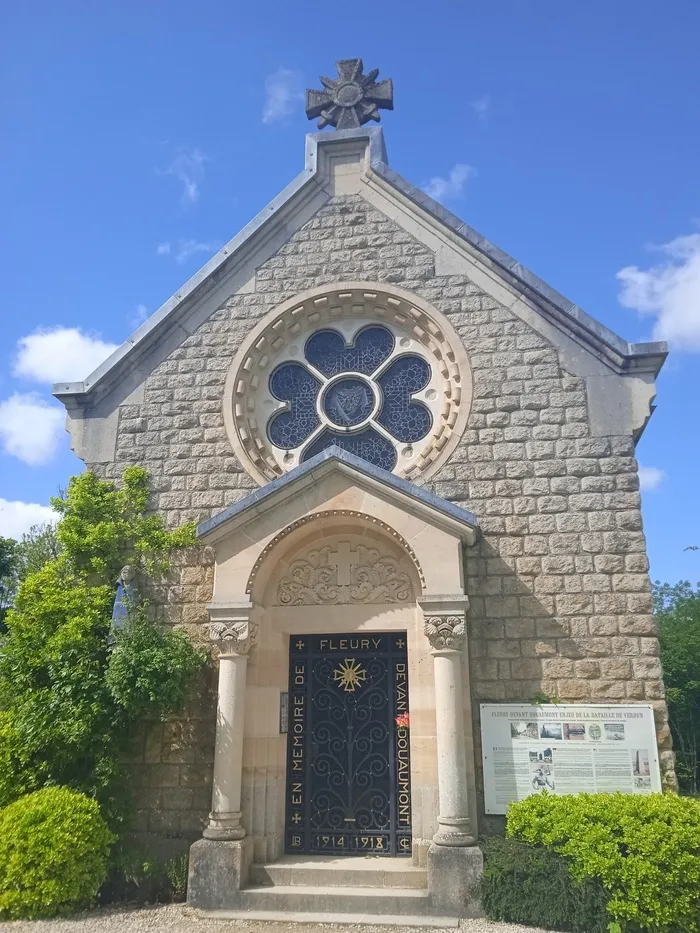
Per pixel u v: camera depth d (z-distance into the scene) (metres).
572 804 8.48
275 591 10.60
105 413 12.38
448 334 11.66
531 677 9.80
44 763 9.71
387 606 10.27
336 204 12.85
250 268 12.79
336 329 12.54
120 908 8.83
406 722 10.09
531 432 10.93
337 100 14.25
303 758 10.18
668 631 40.50
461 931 7.78
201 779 10.18
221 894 8.77
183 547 11.33
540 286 11.56
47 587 10.65
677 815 7.80
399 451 11.59
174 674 9.70
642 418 10.68
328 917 8.29
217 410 12.08
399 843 9.62
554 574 10.20
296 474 10.23
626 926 7.41
